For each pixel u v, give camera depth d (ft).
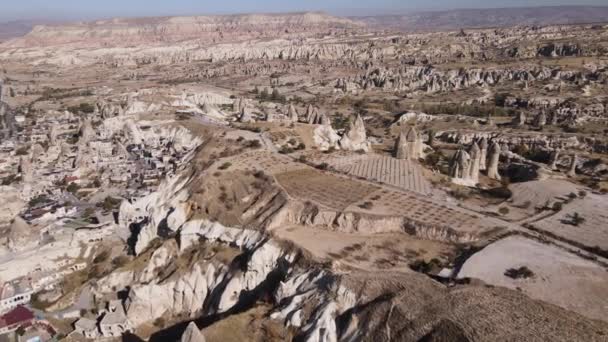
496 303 231.30
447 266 280.51
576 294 245.65
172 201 404.36
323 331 247.50
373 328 239.50
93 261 396.37
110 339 307.78
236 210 364.99
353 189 378.73
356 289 258.16
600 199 386.93
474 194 401.29
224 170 415.85
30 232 407.23
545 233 321.32
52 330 314.96
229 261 329.93
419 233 317.83
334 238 314.76
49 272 377.91
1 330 309.83
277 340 253.03
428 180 420.36
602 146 622.54
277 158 444.96
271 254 310.04
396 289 251.80
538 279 257.96
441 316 227.61
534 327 214.48
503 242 302.25
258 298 296.92
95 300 346.95
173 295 330.13
